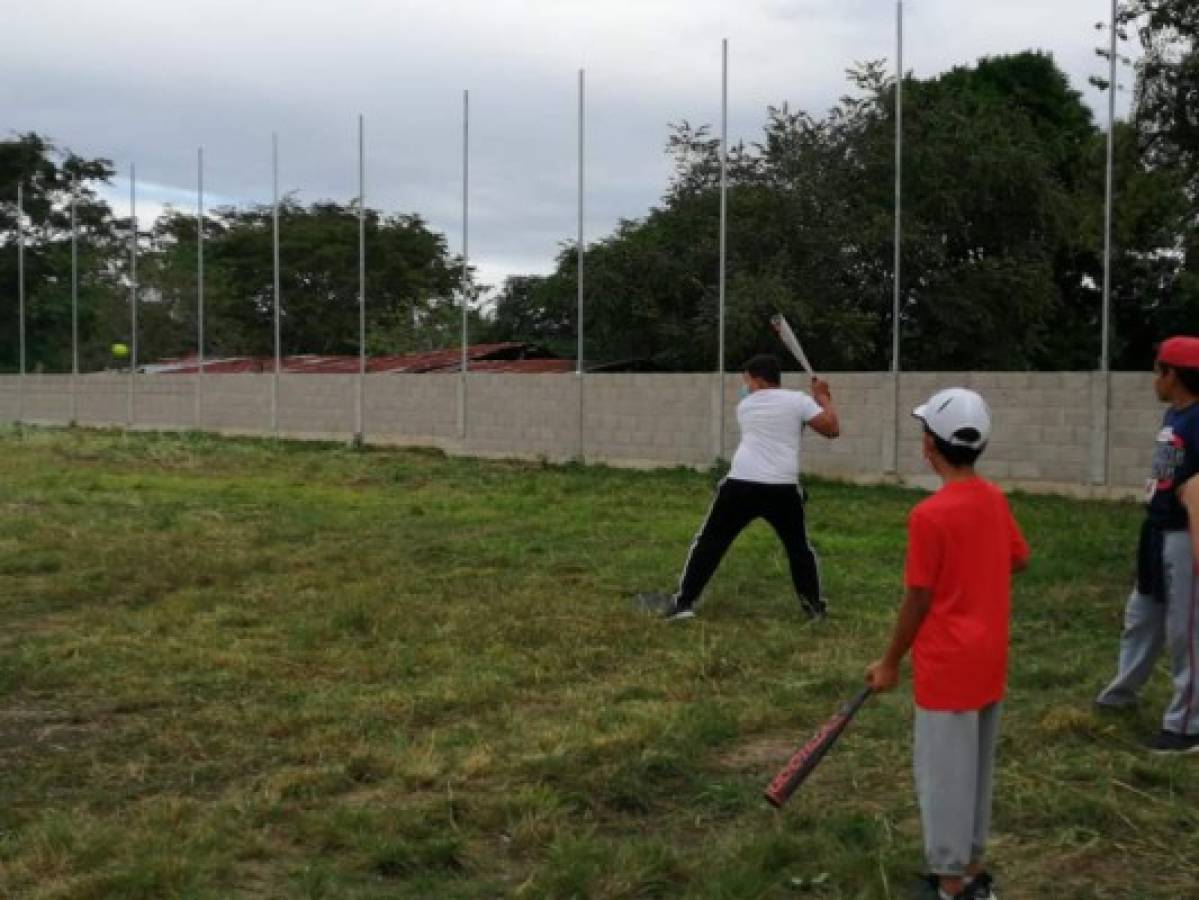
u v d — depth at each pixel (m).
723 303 21.16
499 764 5.43
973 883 4.02
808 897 4.21
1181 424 5.75
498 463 23.62
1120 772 5.35
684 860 4.43
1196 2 15.63
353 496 17.47
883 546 12.52
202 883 4.27
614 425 22.67
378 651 7.75
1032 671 7.05
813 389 8.80
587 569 10.82
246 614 8.81
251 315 52.03
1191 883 4.31
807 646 7.91
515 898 4.16
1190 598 5.64
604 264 28.84
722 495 8.69
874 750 5.72
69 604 9.41
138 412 33.59
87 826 4.73
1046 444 17.50
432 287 54.28
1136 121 16.28
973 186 28.14
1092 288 33.22
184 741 5.88
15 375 38.59
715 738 5.91
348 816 4.79
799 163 28.42
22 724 6.29
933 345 28.55
